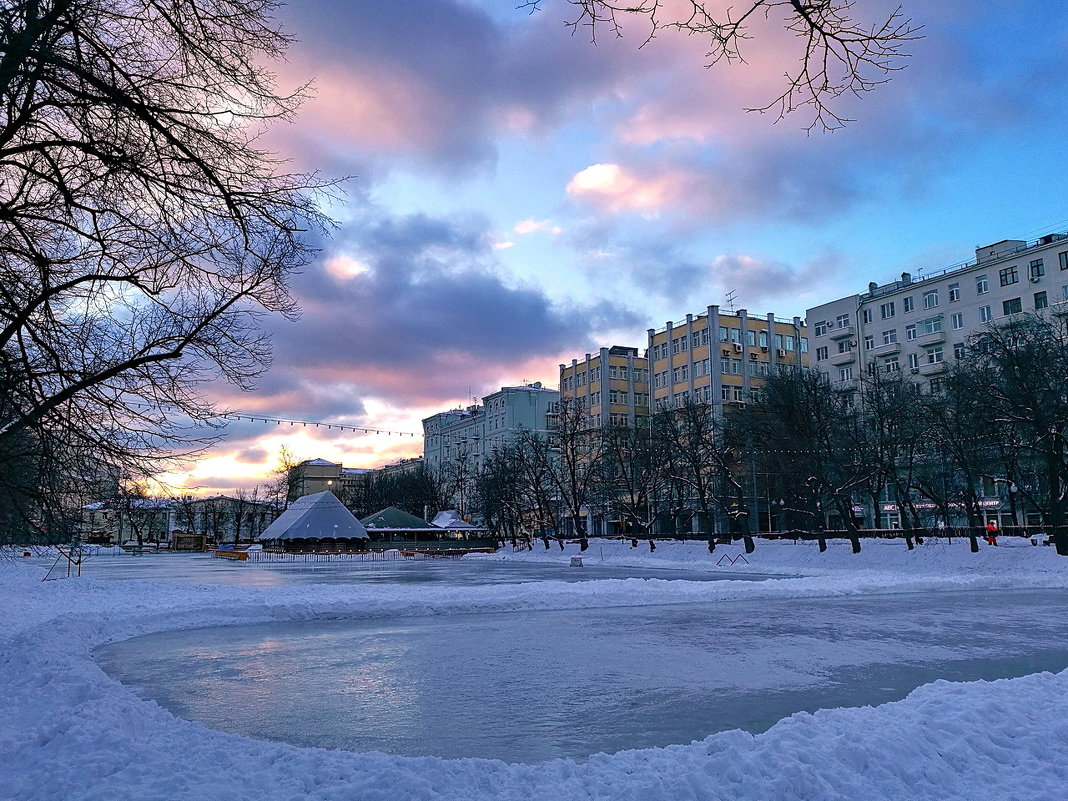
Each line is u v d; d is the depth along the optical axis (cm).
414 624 1817
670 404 8444
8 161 727
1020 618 1881
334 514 6988
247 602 2050
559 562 5659
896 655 1314
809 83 475
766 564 4494
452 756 729
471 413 12188
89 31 740
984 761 621
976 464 3825
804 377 4841
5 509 896
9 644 1291
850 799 539
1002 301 6059
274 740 792
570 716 891
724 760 597
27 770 621
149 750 659
